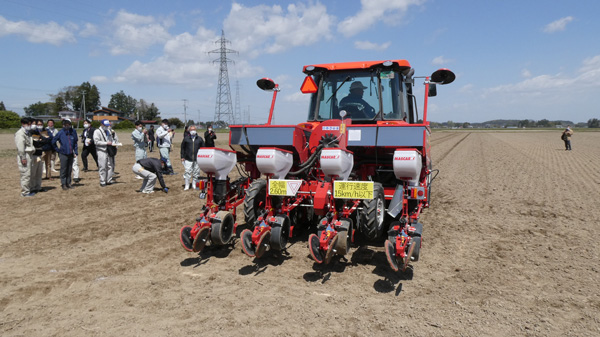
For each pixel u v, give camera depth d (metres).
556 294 4.41
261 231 4.95
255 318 3.85
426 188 5.84
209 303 4.18
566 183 12.43
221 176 5.54
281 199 5.98
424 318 3.87
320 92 7.10
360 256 5.68
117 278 4.85
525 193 10.75
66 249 5.93
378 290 4.54
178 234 6.76
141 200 9.55
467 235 6.76
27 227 7.09
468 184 12.50
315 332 3.60
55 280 4.76
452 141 42.41
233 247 6.07
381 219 5.91
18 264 5.31
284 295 4.39
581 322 3.79
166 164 13.95
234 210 6.08
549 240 6.44
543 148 30.61
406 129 5.52
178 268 5.20
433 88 6.75
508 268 5.21
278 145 5.84
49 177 12.84
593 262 5.40
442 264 5.38
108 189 10.97
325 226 4.84
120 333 3.58
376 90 6.81
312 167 5.96
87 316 3.90
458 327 3.69
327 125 5.99
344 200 5.31
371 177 6.42
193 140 10.91
